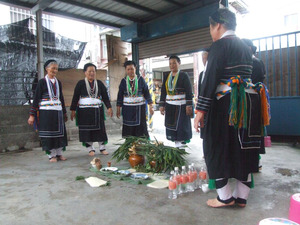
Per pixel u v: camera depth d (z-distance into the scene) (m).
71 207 2.54
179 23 6.21
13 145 5.59
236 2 13.89
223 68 2.20
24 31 6.11
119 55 7.58
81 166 4.12
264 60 6.18
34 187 3.14
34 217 2.35
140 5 6.14
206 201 2.63
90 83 4.81
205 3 5.86
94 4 5.96
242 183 2.43
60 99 4.61
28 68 6.18
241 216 2.29
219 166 2.28
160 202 2.62
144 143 3.93
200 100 2.22
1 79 5.82
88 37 17.56
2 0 5.40
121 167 3.95
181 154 3.76
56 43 6.63
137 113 4.86
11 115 5.58
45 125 4.33
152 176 3.44
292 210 2.11
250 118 2.20
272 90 6.09
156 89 21.69
